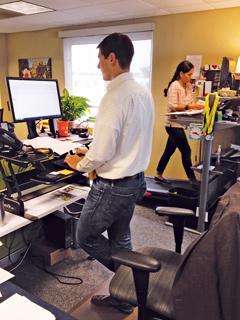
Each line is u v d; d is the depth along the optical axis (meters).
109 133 1.34
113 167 1.46
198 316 0.96
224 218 0.87
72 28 4.61
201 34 3.62
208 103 2.31
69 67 4.88
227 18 3.43
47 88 2.17
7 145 1.58
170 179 4.02
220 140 2.93
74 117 2.63
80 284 2.04
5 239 2.14
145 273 1.07
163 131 4.12
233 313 0.90
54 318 0.81
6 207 1.62
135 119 1.40
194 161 3.94
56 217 2.20
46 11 3.70
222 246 0.88
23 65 5.37
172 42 3.82
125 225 1.73
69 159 1.68
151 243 2.61
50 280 2.08
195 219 2.79
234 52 3.47
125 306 1.75
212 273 0.91
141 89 1.45
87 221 1.57
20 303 0.86
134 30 3.99
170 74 3.93
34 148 1.70
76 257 2.36
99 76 4.64
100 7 3.45
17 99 1.92
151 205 3.39
